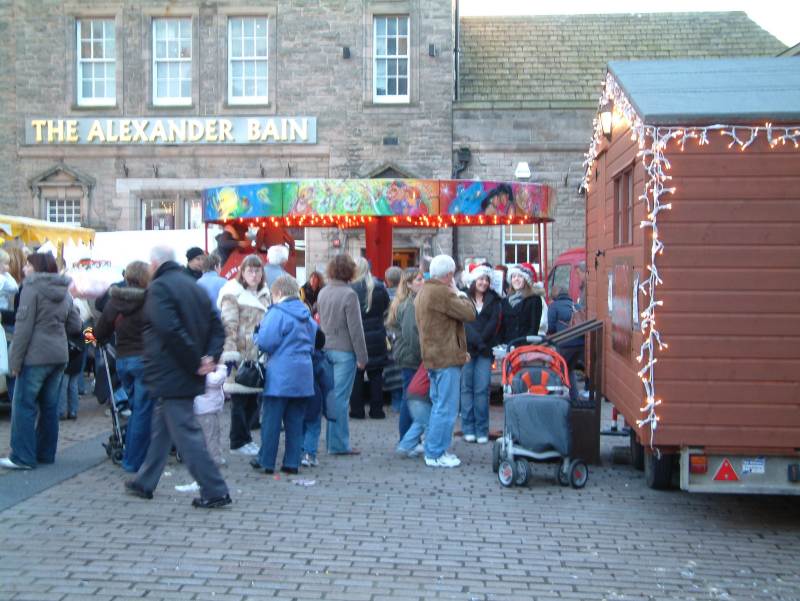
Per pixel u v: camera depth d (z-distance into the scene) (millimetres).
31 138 23625
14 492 7793
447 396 9188
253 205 13633
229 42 23500
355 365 9812
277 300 8617
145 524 6984
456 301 9070
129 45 23500
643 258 7020
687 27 25984
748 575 6176
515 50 25219
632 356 7633
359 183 13133
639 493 8375
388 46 23328
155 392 7316
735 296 6906
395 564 6215
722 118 6828
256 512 7398
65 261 14719
